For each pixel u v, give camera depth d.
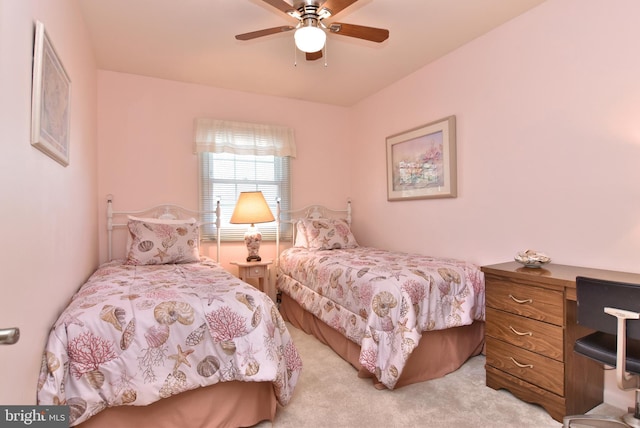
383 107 3.79
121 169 3.31
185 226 3.13
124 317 1.54
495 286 2.11
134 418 1.56
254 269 3.44
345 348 2.57
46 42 1.37
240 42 2.73
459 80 2.88
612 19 1.94
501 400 2.00
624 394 1.89
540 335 1.87
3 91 0.97
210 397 1.69
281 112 4.03
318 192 4.23
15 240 1.06
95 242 2.95
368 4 2.26
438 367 2.35
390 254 3.26
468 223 2.84
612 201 1.96
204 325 1.64
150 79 3.42
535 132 2.33
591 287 1.42
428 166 3.18
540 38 2.29
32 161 1.24
